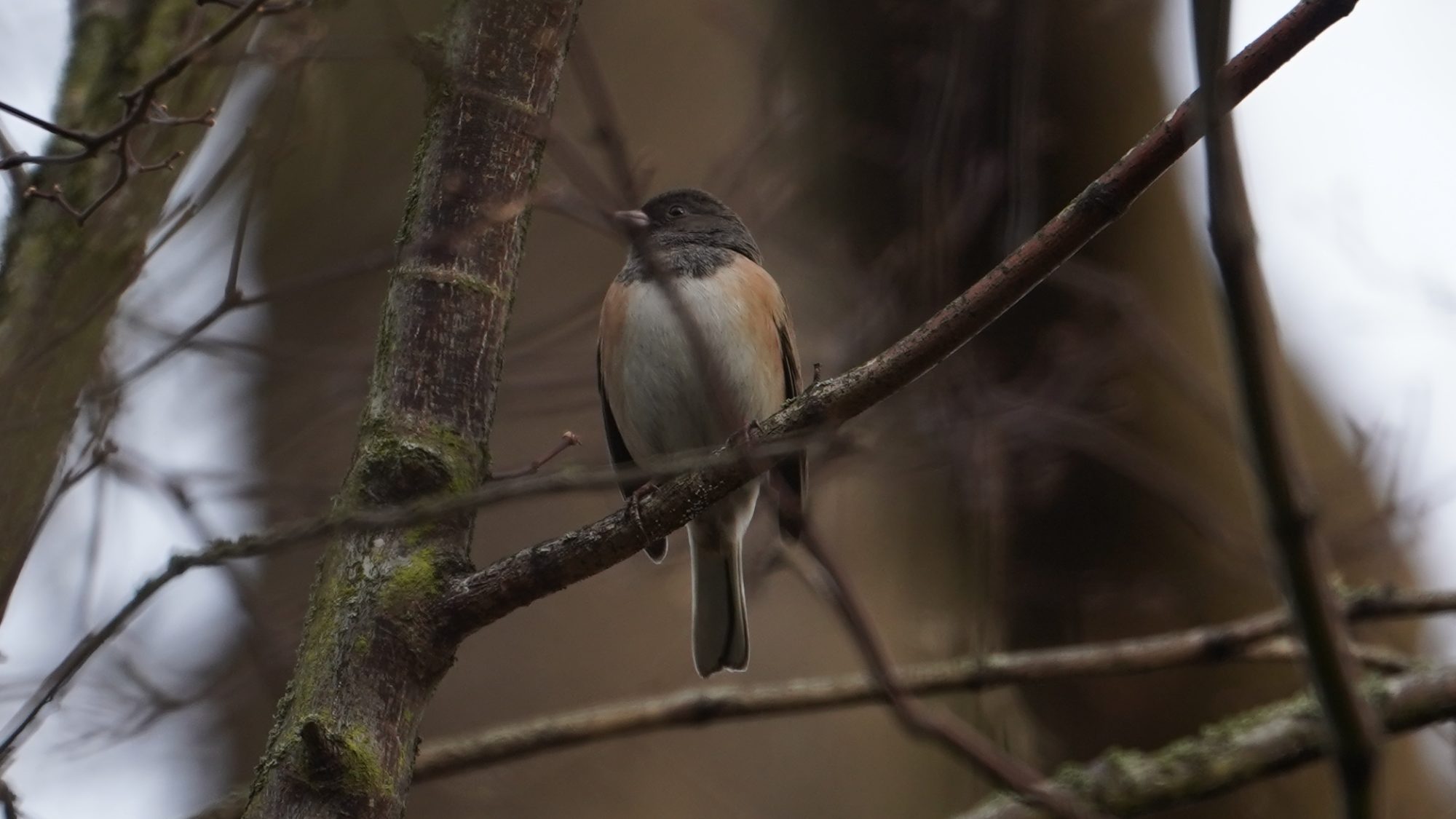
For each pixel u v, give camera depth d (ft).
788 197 38.47
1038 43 36.58
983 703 35.60
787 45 40.14
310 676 16.85
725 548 30.96
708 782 38.01
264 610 30.19
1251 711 40.40
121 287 22.95
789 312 32.65
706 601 30.86
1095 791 26.08
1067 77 44.14
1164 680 40.73
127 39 26.18
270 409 35.53
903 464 36.65
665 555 33.30
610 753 37.04
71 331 22.74
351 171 39.58
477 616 17.47
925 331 18.37
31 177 25.09
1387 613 26.40
